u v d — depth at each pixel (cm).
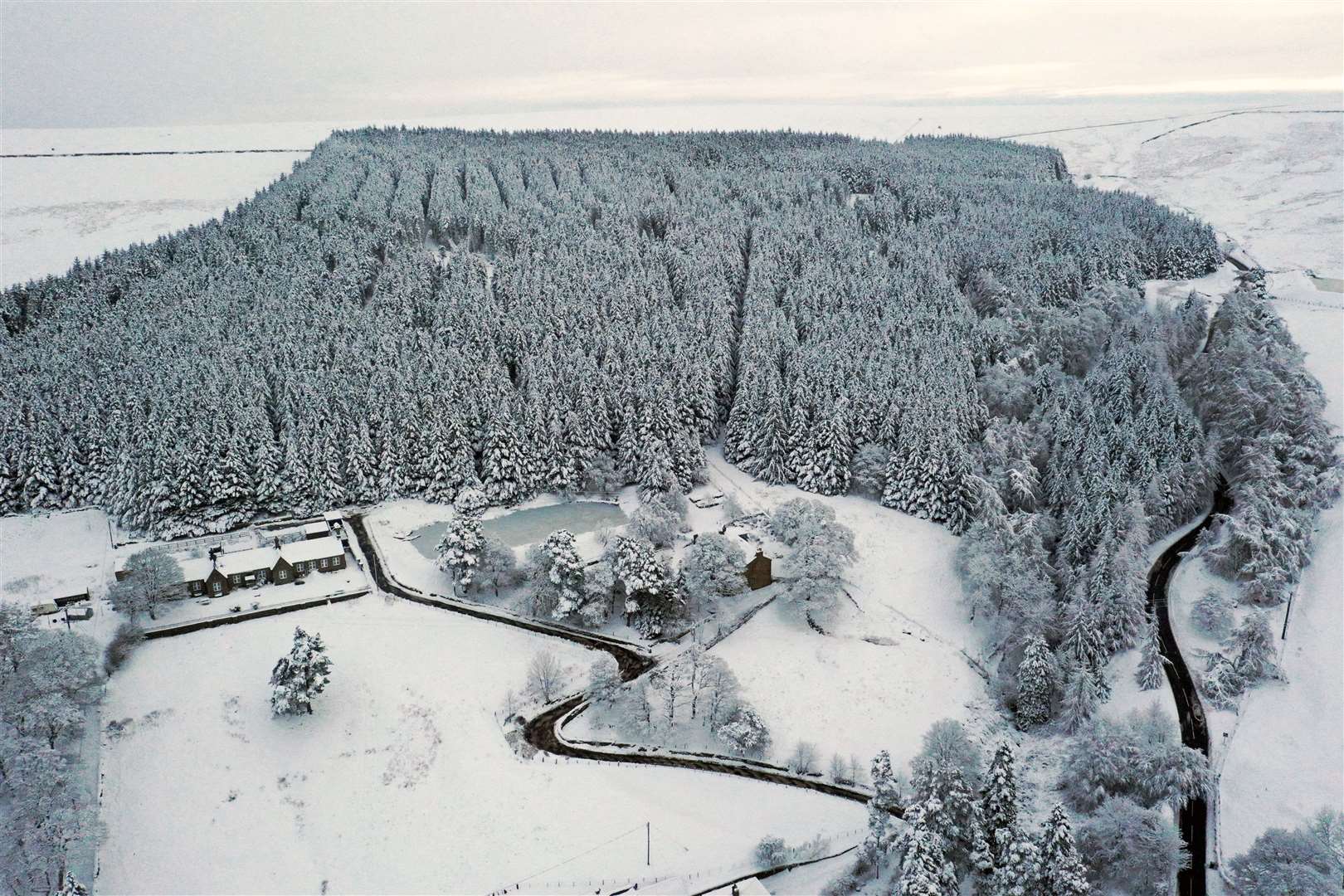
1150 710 8494
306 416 13100
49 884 6919
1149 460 12381
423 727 8775
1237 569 11031
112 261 19712
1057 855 6450
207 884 7181
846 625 10538
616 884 7150
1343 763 8219
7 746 7338
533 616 10512
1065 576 10706
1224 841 7412
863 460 13075
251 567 10738
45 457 12456
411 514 12656
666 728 8888
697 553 10756
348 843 7612
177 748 8362
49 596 10325
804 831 7750
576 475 13262
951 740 7844
